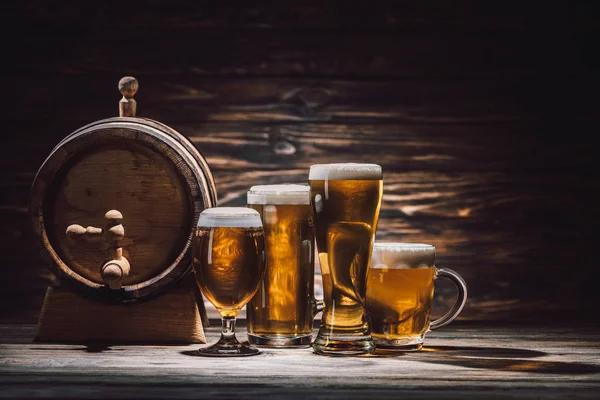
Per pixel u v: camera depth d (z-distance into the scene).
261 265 2.07
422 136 2.97
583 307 2.97
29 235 2.98
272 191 2.19
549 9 2.97
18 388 1.78
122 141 2.24
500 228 2.98
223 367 1.98
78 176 2.26
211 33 2.96
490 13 2.97
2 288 2.97
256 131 2.96
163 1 2.96
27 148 2.97
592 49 2.98
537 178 2.98
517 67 2.97
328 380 1.85
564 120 2.98
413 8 2.96
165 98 2.96
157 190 2.25
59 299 2.30
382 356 2.11
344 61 2.96
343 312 2.10
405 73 2.97
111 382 1.83
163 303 2.28
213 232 2.02
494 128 2.97
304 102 2.97
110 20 2.96
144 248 2.25
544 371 1.95
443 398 1.71
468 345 2.28
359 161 2.97
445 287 2.97
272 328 2.21
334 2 2.96
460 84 2.97
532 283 2.98
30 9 2.96
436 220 2.98
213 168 2.97
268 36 2.96
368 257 2.09
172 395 1.73
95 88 2.97
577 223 2.98
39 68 2.96
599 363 2.04
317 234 2.10
